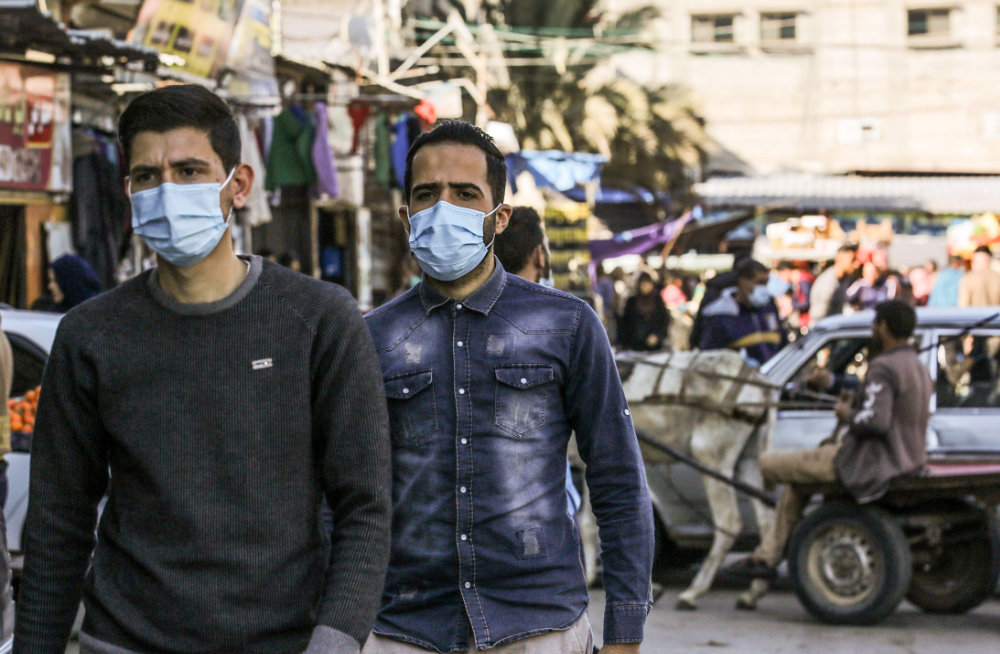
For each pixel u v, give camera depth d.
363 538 2.64
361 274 19.58
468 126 3.17
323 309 2.68
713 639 6.96
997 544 7.53
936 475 7.03
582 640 3.08
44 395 2.71
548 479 3.08
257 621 2.57
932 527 7.39
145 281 2.69
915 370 7.09
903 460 7.01
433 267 3.09
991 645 6.77
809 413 8.41
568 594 3.06
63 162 11.00
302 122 14.56
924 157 39.72
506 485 3.04
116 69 10.88
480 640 2.96
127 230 11.75
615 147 33.97
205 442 2.58
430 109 16.64
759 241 28.34
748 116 40.34
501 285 3.17
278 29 16.44
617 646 3.04
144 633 2.56
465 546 3.02
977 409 8.14
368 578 2.62
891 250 27.55
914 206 27.58
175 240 2.58
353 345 2.69
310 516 2.66
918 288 21.14
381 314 3.21
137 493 2.61
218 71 13.77
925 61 39.72
